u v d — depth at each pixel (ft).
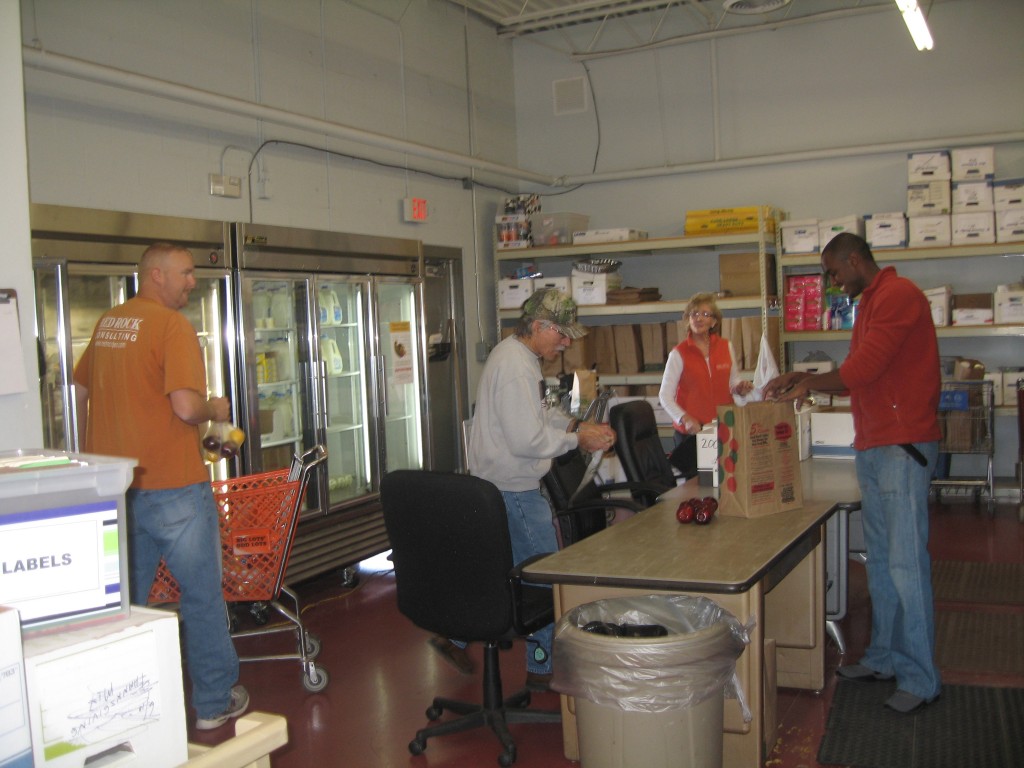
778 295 21.56
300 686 12.25
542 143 25.55
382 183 19.67
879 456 10.36
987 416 20.24
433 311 21.49
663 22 24.12
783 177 23.26
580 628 7.34
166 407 10.00
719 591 7.43
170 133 14.47
